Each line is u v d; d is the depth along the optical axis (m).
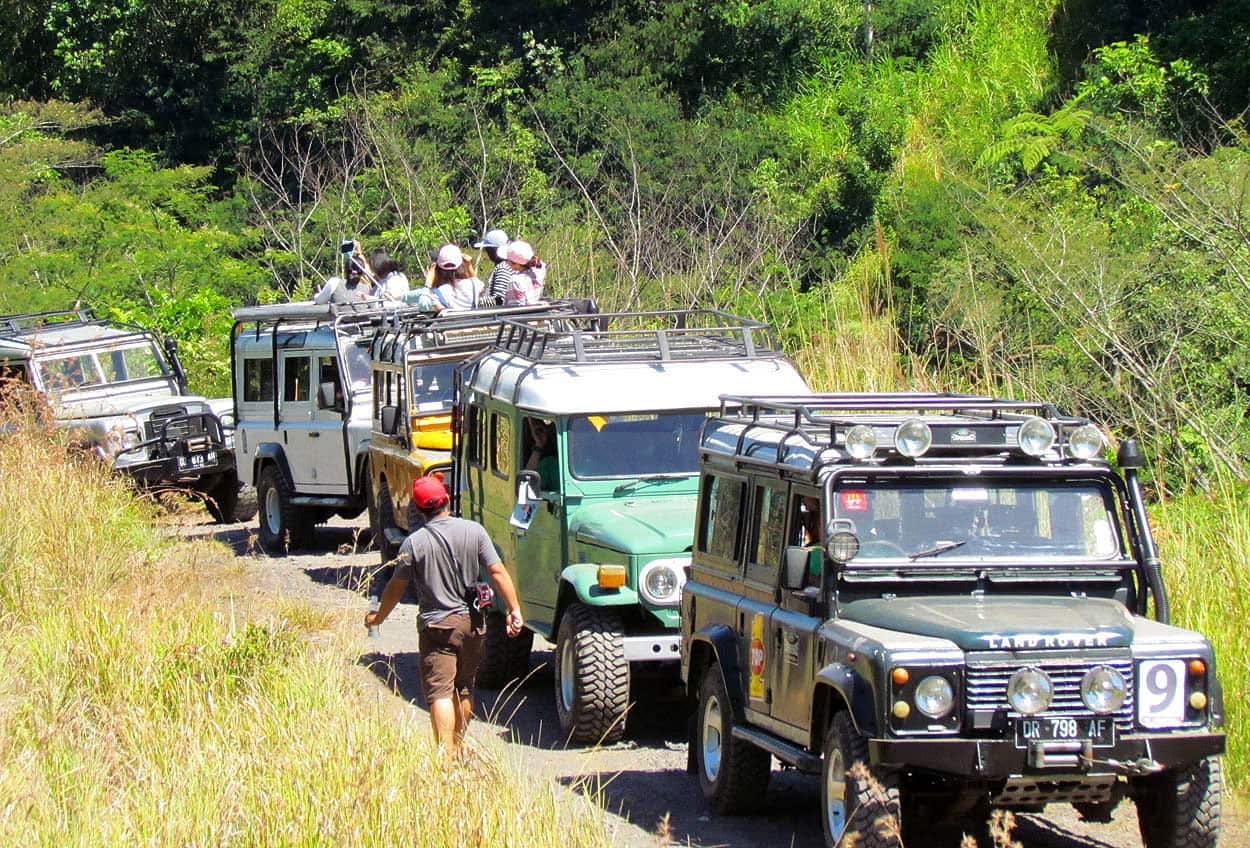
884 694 12.95
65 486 29.70
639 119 63.12
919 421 14.59
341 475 35.31
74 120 78.19
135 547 29.52
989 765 12.80
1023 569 14.48
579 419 21.22
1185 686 13.25
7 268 60.84
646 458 21.27
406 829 13.27
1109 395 26.47
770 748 14.88
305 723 16.61
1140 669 13.20
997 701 12.97
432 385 29.67
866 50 69.62
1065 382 26.39
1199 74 46.91
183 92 86.81
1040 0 64.88
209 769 15.29
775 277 47.28
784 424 16.47
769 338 23.83
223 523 42.62
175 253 63.34
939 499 14.73
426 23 78.94
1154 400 24.69
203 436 40.81
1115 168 36.22
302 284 60.16
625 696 19.14
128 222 68.12
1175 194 27.05
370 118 65.19
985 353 26.14
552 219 52.31
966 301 29.56
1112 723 12.98
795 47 71.00
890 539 14.55
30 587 25.39
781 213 53.16
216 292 63.16
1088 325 26.20
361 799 13.61
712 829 15.91
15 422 34.44
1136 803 14.15
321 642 22.91
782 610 15.20
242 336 39.72
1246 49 48.19
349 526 41.59
